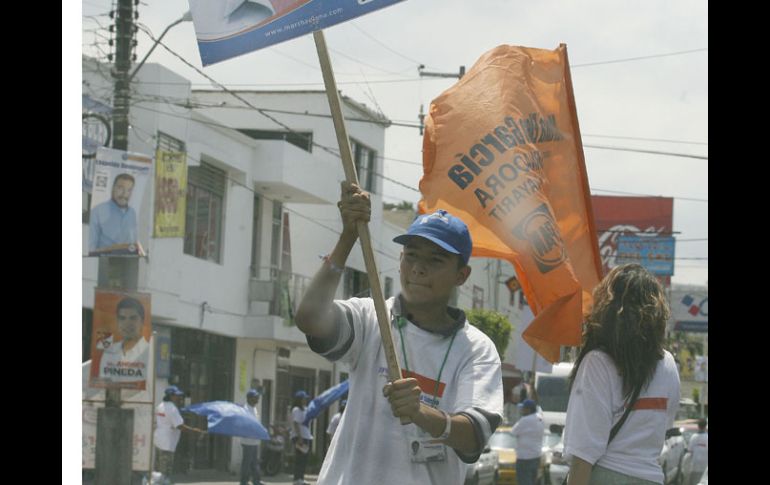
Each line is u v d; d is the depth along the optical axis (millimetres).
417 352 5602
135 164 18938
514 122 7176
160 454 21484
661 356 6191
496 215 7043
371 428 5531
